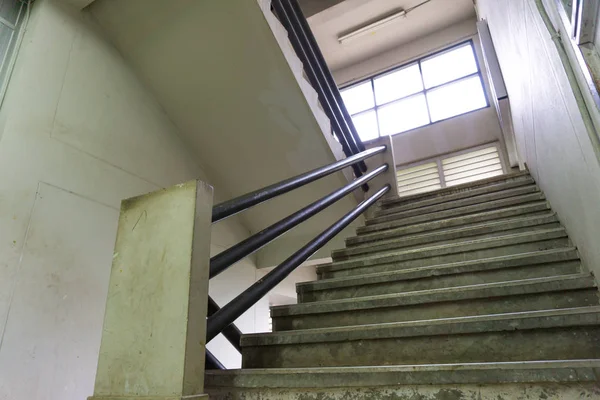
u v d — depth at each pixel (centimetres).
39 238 175
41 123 187
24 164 175
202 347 71
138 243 82
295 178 133
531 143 215
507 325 102
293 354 121
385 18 513
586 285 116
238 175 289
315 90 258
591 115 92
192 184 80
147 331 73
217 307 116
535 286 121
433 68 536
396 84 555
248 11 207
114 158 221
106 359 75
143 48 237
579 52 88
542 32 131
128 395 69
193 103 256
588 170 105
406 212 266
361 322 138
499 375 70
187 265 73
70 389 173
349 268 193
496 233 188
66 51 207
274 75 229
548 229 168
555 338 97
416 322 111
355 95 580
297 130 253
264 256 328
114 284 81
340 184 275
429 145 503
